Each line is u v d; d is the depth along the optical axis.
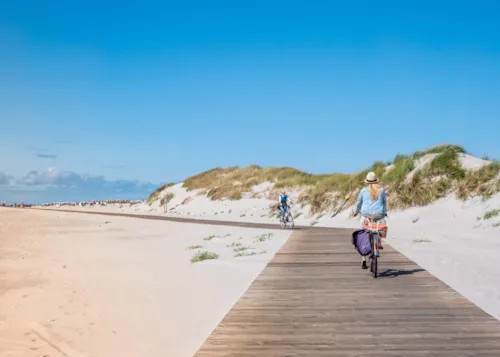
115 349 7.71
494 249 16.95
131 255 19.08
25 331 8.88
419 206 27.75
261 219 41.59
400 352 6.61
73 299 11.27
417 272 12.55
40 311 10.24
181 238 25.92
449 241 19.61
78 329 8.88
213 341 7.23
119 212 64.06
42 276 14.41
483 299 9.62
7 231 31.42
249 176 60.91
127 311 10.00
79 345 8.00
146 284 12.77
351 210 32.72
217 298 10.70
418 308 8.86
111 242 24.42
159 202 69.31
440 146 32.06
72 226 36.25
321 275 12.43
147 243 23.70
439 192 27.58
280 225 32.84
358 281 11.52
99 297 11.40
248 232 27.91
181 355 7.23
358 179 35.00
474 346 6.79
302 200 41.31
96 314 9.88
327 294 10.17
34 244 23.61
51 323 9.32
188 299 10.76
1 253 20.06
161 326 8.80
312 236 23.28
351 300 9.59
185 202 63.06
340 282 11.45
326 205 36.38
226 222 37.31
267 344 7.05
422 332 7.45
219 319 8.98
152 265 16.22
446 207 26.06
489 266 13.47
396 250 17.03
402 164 31.86
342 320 8.19
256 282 11.66
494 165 26.73
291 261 15.02
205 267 15.19
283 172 58.66
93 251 20.58
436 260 14.76
